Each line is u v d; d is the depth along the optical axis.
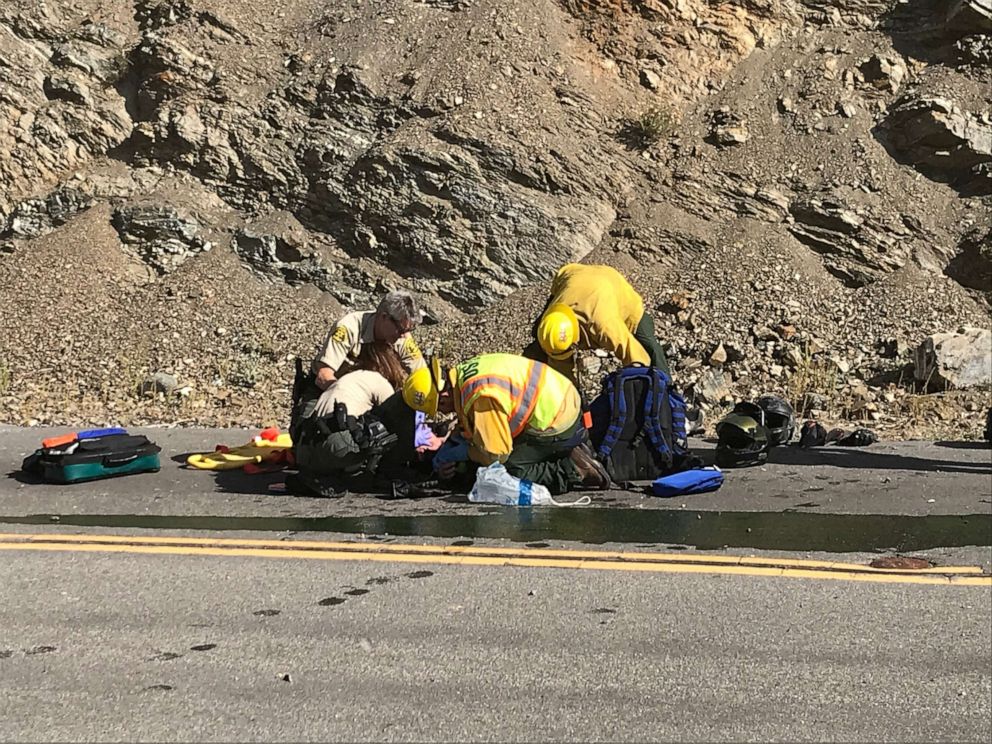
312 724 3.09
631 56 14.32
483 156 12.86
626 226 12.62
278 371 11.11
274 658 3.58
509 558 4.75
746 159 13.26
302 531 5.26
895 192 12.61
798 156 13.19
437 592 4.28
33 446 7.91
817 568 4.58
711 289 11.73
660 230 12.52
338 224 13.11
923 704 3.22
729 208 12.75
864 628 3.85
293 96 14.23
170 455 7.52
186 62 14.64
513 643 3.71
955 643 3.70
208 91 14.44
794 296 11.53
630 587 4.33
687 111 14.00
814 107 13.66
